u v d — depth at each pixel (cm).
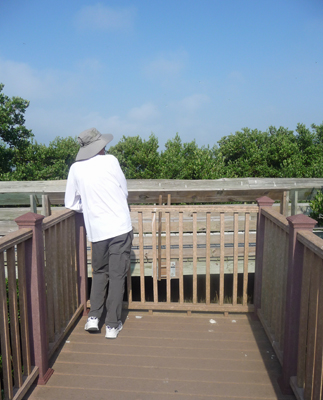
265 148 1098
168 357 259
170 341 282
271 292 278
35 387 225
